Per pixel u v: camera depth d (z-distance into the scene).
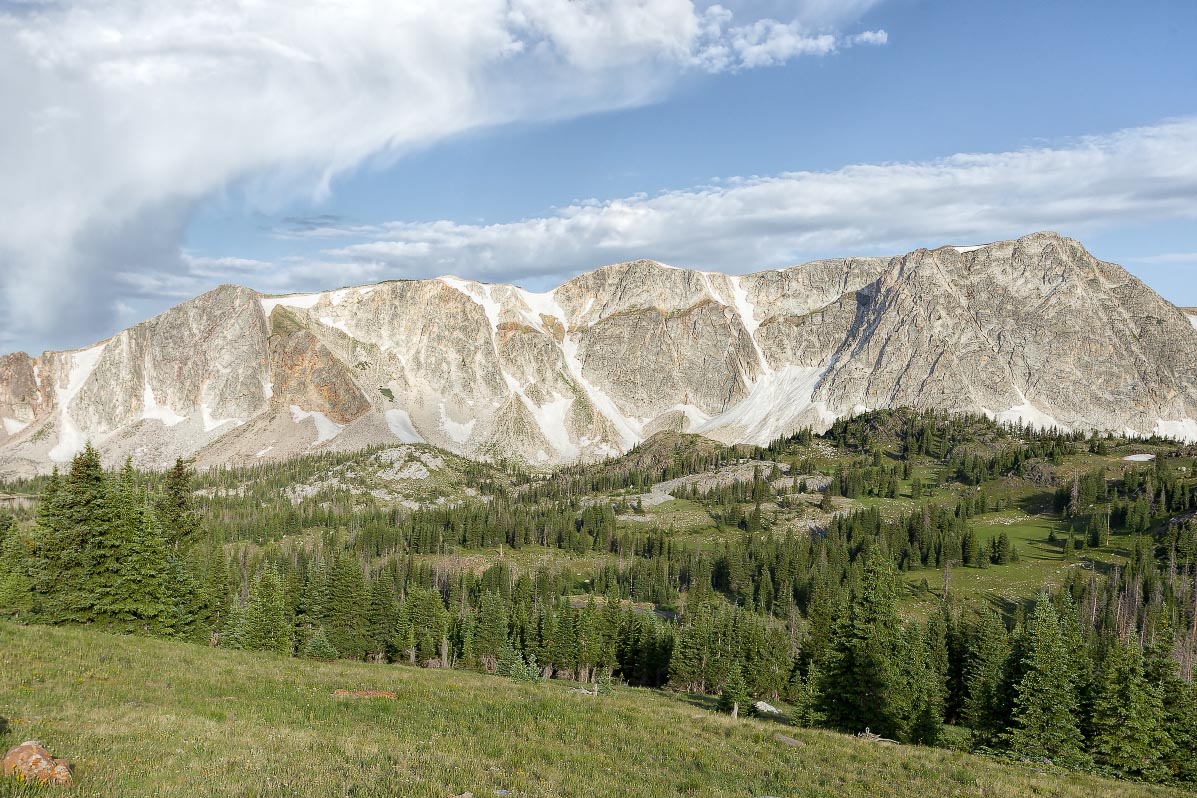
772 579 176.50
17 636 39.50
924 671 69.12
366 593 113.50
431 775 22.64
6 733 22.20
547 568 192.38
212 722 27.36
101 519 66.69
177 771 20.86
